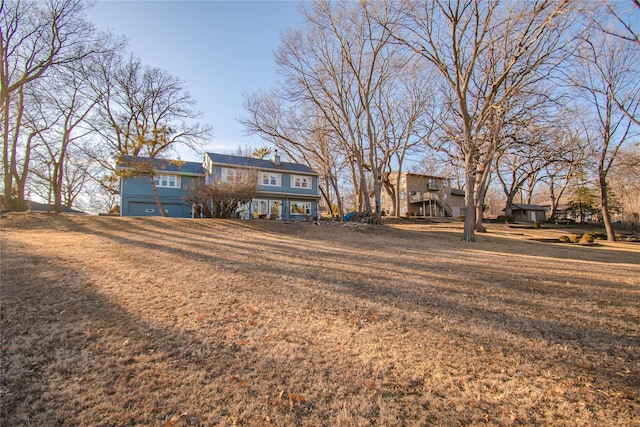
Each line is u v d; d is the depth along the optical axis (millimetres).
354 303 5258
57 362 3186
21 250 8000
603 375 3213
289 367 3244
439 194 44250
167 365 3209
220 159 26844
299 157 29250
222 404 2652
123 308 4602
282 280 6484
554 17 12383
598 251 14539
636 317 4906
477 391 2914
